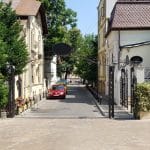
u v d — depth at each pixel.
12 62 28.98
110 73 26.11
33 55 44.47
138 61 34.66
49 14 58.66
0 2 30.78
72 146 15.12
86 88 77.06
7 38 29.45
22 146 15.19
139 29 37.84
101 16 57.59
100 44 59.16
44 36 58.28
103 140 16.47
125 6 39.09
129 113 28.33
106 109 32.06
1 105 25.78
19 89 37.53
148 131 19.02
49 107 35.88
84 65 66.00
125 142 16.02
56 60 71.69
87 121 23.39
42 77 53.69
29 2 43.81
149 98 24.33
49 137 17.30
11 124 22.00
